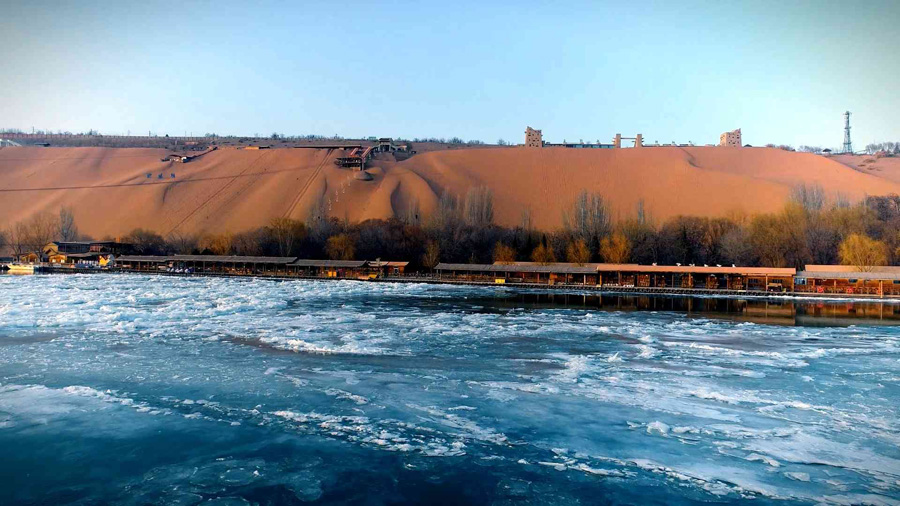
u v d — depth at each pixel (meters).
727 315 73.38
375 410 32.91
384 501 23.12
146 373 40.00
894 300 86.88
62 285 105.44
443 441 28.70
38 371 40.16
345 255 140.00
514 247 133.88
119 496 23.31
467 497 23.45
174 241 179.00
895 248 115.50
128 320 62.81
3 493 23.52
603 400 35.22
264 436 29.03
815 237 119.50
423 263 137.00
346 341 52.25
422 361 44.94
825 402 35.12
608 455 27.33
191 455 26.86
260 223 198.50
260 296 89.19
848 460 27.02
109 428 29.78
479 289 105.38
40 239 177.88
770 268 104.00
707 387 38.12
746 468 26.12
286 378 39.19
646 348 50.34
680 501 23.25
